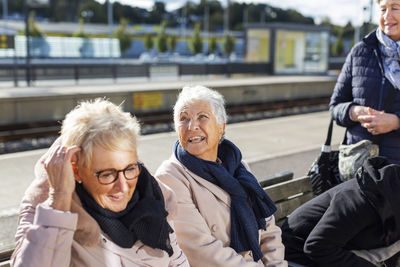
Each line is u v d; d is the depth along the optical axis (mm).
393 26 3055
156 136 8883
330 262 2475
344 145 3285
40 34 48062
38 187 1820
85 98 12883
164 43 55438
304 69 27641
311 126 10727
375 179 2395
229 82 19000
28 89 15961
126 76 23062
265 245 2623
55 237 1629
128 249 1851
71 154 1670
